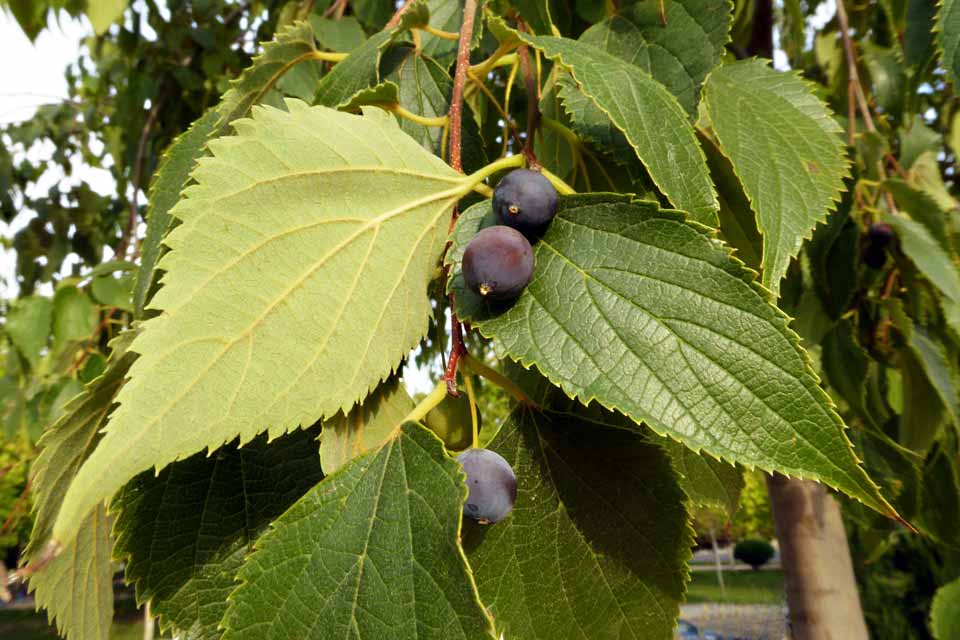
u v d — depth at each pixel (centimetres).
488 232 11
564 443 13
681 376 10
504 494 11
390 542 10
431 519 10
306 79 22
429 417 12
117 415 9
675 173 12
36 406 38
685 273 10
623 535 12
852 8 43
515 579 12
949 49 16
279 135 11
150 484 13
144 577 12
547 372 10
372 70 15
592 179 16
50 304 36
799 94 17
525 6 18
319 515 10
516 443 13
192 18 54
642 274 11
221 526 13
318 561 10
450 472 10
